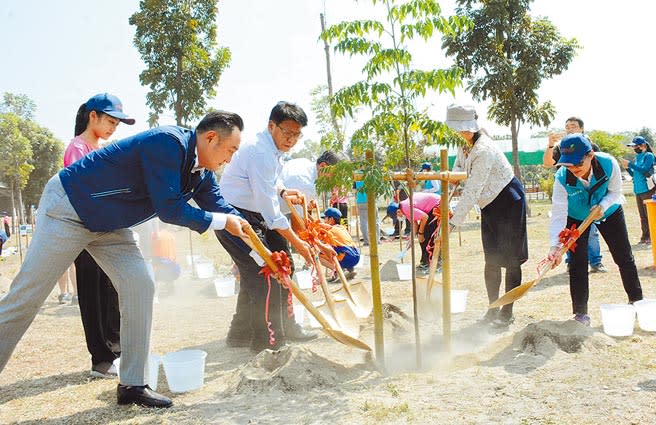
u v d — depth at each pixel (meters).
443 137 3.84
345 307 5.07
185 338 5.65
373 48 3.67
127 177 3.37
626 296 6.10
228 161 3.63
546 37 19.95
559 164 4.61
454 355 4.41
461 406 3.26
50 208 3.34
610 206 4.74
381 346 4.09
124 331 3.63
